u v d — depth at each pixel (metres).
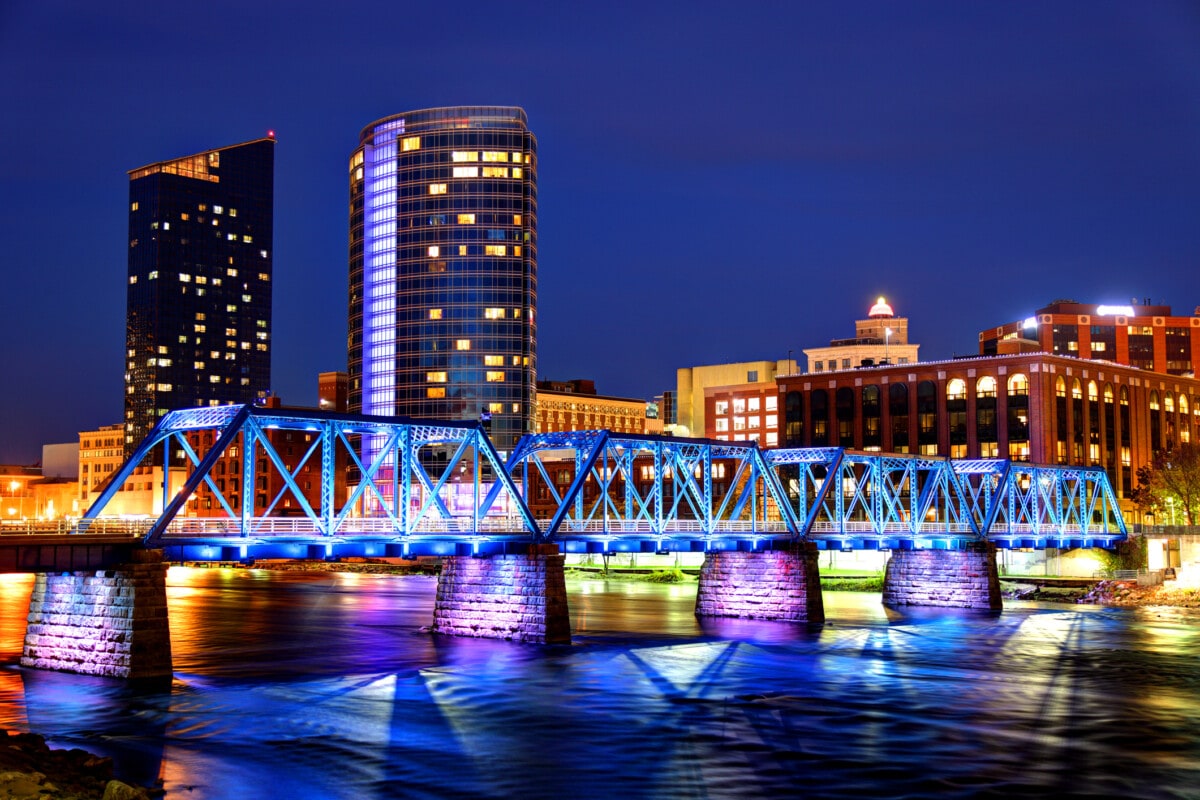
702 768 47.22
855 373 186.50
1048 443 167.25
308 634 88.69
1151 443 193.00
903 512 115.56
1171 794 43.78
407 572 193.50
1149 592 116.12
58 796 37.78
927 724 55.38
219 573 191.25
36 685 60.16
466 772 46.41
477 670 69.00
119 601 60.34
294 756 48.47
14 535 61.03
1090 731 53.97
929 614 104.44
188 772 45.59
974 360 174.50
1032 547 120.38
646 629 90.75
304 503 68.62
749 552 97.31
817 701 60.78
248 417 65.75
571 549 82.12
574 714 57.19
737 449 96.19
